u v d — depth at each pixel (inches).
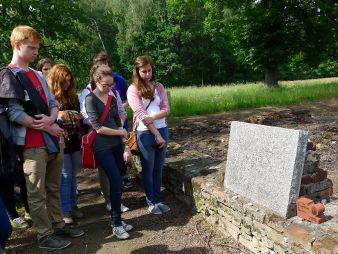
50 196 157.0
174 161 209.5
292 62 898.7
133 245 151.9
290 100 616.4
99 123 152.3
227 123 407.2
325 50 837.2
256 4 831.1
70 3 502.9
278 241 122.6
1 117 131.5
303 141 121.3
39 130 139.8
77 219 181.8
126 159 172.9
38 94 140.3
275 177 127.9
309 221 118.6
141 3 1596.9
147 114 166.4
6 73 132.9
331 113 482.3
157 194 183.2
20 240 161.6
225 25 897.5
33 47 138.1
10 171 132.1
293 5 812.6
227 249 142.2
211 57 1990.7
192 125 409.1
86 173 262.1
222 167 189.8
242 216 140.9
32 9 480.4
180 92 755.4
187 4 868.6
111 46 1909.4
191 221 169.9
